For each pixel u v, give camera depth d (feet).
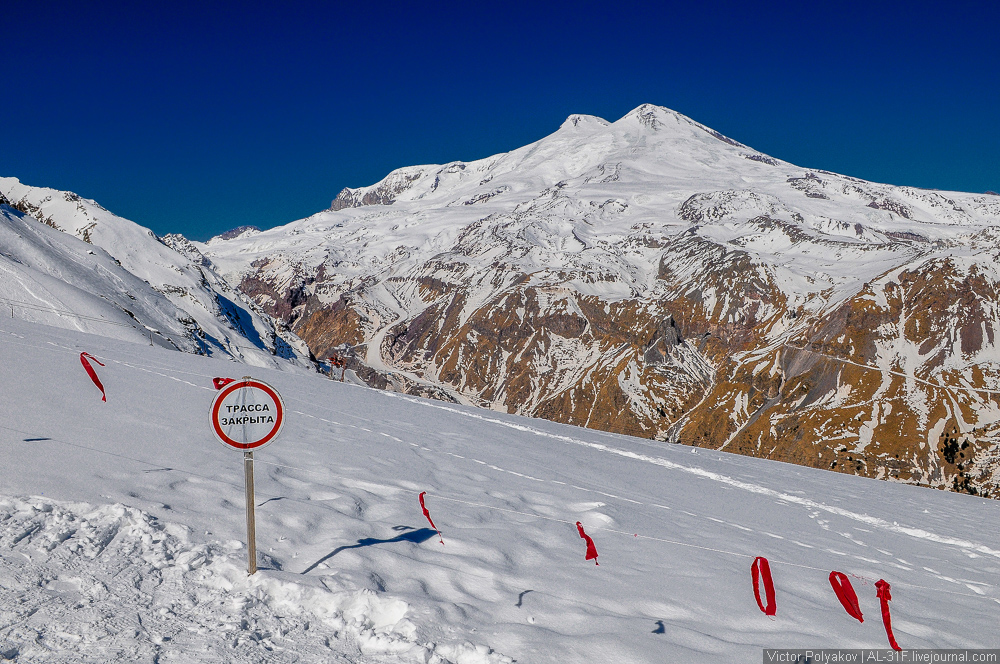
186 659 11.48
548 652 13.56
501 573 18.28
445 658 12.86
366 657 12.66
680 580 20.10
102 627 12.07
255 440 15.56
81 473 20.04
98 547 15.16
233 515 19.30
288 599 14.40
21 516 15.71
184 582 14.44
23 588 12.83
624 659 13.67
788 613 18.40
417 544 19.74
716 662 14.21
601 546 23.17
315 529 19.66
